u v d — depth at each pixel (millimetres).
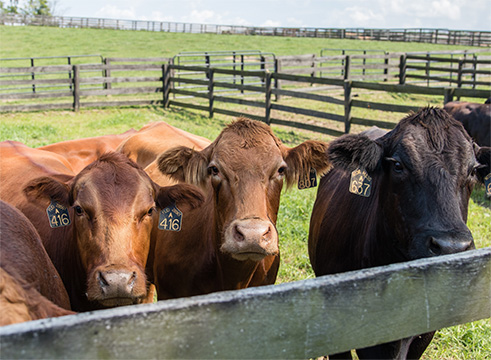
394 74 26531
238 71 16391
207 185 3928
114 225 3285
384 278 1890
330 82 13562
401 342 3379
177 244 4160
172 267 4195
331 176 4867
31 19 62344
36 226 4359
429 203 3137
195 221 4027
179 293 4230
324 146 3766
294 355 1770
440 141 3244
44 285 2834
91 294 3145
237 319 1639
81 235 3439
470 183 3363
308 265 5969
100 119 16484
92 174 3488
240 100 16375
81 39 48688
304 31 61688
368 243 3750
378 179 3609
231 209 3338
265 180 3385
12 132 12938
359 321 1874
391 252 3500
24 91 23422
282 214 7184
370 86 12719
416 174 3207
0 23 60844
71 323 1445
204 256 3906
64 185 3666
